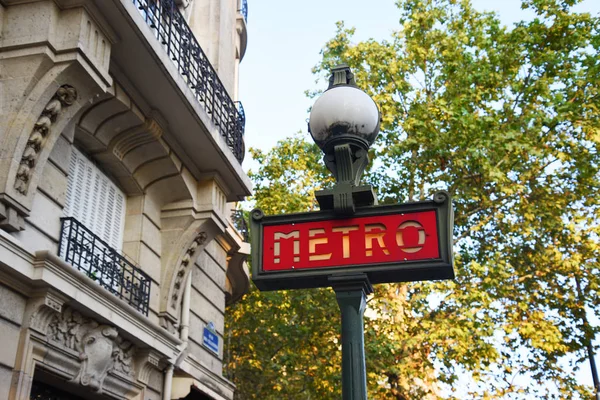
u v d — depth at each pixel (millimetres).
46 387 8695
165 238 11656
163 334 10562
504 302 19859
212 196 11883
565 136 20453
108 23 8492
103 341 8945
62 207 8773
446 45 20969
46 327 7977
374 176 21922
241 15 18203
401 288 19859
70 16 8016
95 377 8914
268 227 4277
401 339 18625
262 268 4172
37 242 8133
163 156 10953
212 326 13320
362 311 3990
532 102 20750
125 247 10961
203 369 12352
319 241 4168
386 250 4055
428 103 20562
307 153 23625
